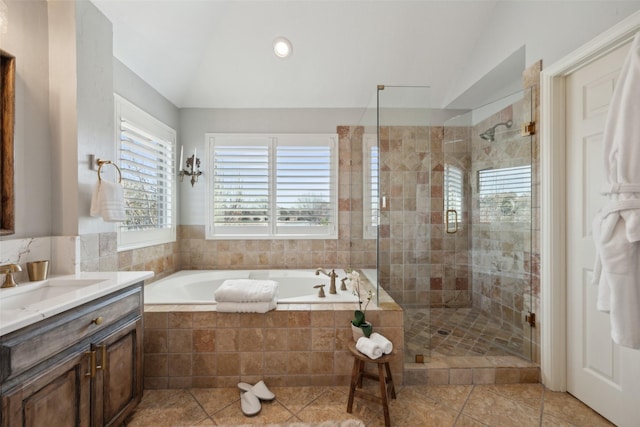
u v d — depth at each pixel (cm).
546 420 145
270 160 296
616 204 107
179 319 172
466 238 280
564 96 166
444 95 287
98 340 119
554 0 164
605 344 144
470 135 271
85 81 159
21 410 88
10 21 133
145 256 234
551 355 168
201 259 293
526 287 192
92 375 114
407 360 184
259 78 270
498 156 233
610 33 130
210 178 293
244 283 188
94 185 166
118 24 183
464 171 275
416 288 200
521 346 204
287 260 298
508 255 229
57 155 153
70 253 152
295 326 175
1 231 127
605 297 112
